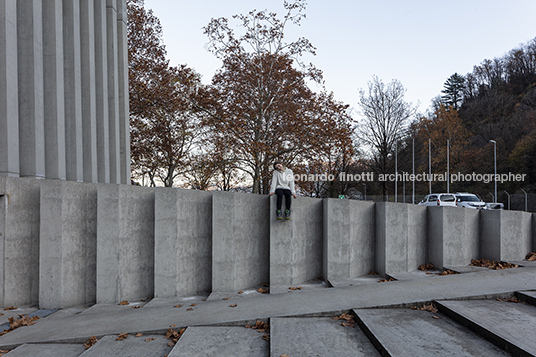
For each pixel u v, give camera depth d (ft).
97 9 43.91
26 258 24.49
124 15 49.75
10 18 28.48
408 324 16.20
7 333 18.67
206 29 82.02
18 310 23.18
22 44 31.01
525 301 18.51
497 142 188.75
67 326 19.10
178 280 25.50
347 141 76.13
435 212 32.58
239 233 26.89
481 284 21.22
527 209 125.08
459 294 19.47
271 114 82.58
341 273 28.63
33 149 31.01
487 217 33.42
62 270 23.53
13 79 28.73
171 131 91.09
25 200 24.57
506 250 32.37
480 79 282.36
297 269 28.04
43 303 23.53
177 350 15.08
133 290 25.30
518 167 163.32
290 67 81.35
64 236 23.72
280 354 13.89
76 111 37.40
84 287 24.97
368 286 22.68
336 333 16.14
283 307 19.67
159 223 25.29
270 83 82.07
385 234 29.66
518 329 14.39
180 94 82.07
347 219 28.81
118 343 16.43
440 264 31.65
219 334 16.89
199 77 91.09
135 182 100.17
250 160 83.15
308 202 29.35
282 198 26.76
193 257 26.89
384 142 142.51
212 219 26.48
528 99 208.03
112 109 46.57
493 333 13.98
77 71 37.99
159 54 88.22
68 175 37.01
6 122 27.73
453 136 203.92
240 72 82.84
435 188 199.93
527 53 254.88
